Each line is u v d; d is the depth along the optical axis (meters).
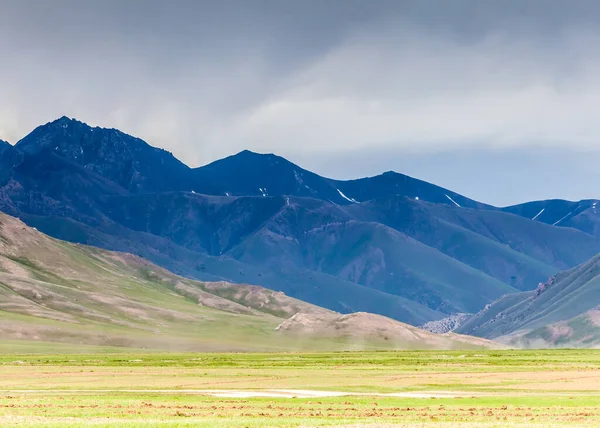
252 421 143.75
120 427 131.88
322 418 155.88
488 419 155.38
